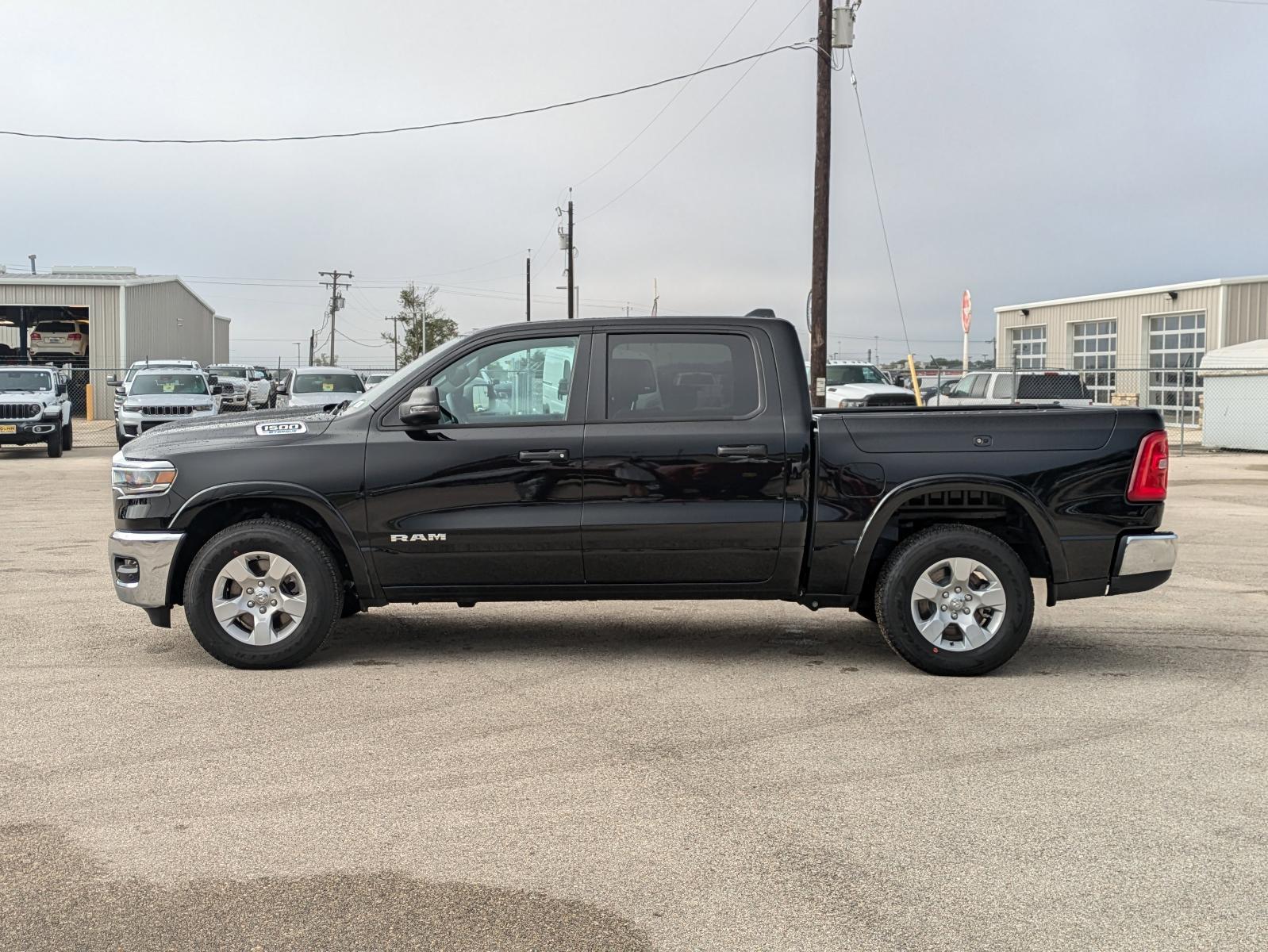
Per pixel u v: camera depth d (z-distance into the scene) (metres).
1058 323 38.75
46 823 4.38
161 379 27.16
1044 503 6.66
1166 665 6.96
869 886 3.85
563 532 6.68
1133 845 4.19
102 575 9.97
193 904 3.71
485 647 7.35
